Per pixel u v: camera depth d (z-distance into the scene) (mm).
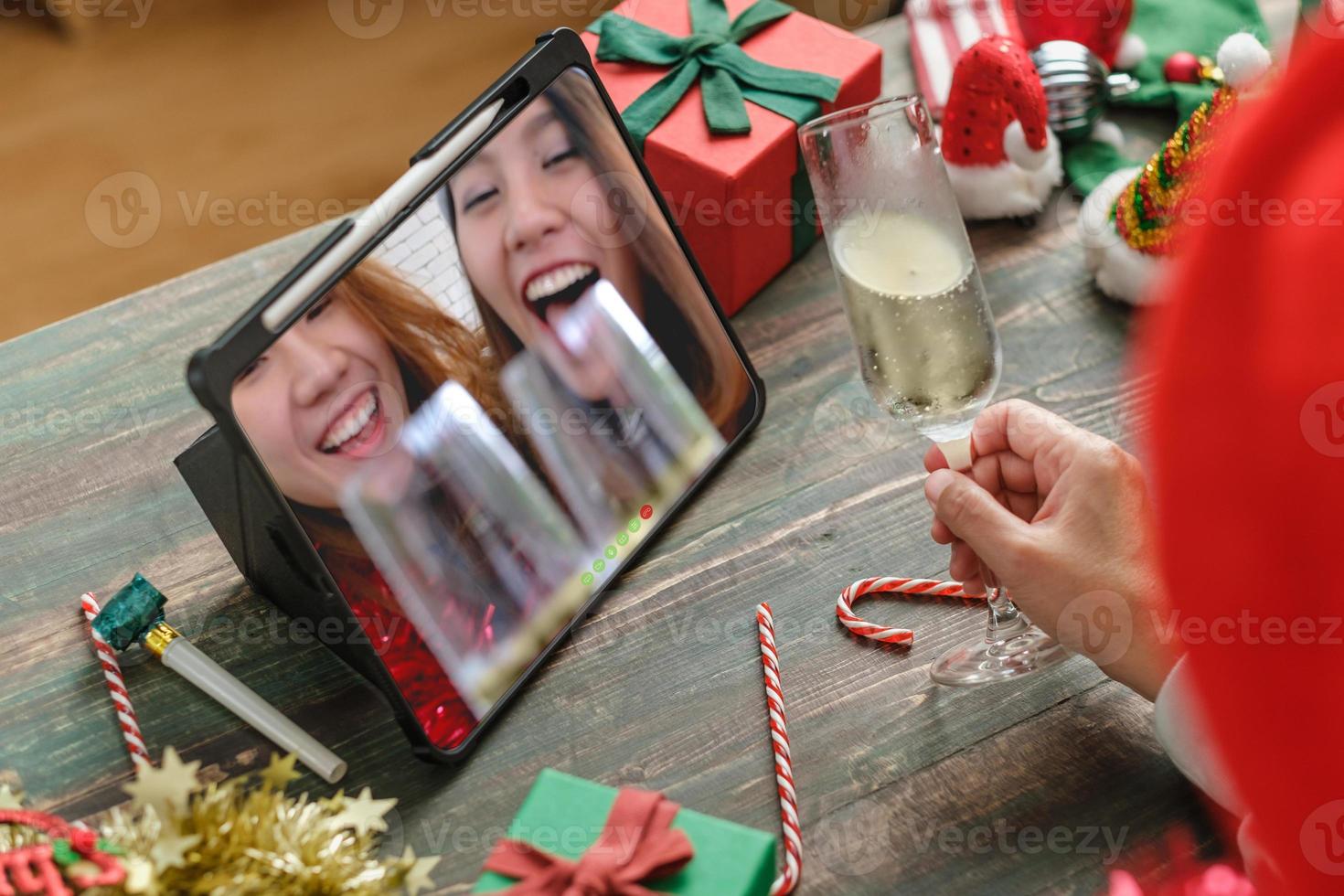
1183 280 181
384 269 725
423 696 732
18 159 2164
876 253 675
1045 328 968
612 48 976
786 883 678
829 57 980
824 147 667
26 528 879
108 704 785
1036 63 1005
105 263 2000
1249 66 842
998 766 727
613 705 776
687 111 946
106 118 2225
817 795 724
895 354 688
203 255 1994
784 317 1001
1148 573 690
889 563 840
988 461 802
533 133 796
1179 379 180
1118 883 649
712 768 742
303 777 746
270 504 683
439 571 746
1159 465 182
